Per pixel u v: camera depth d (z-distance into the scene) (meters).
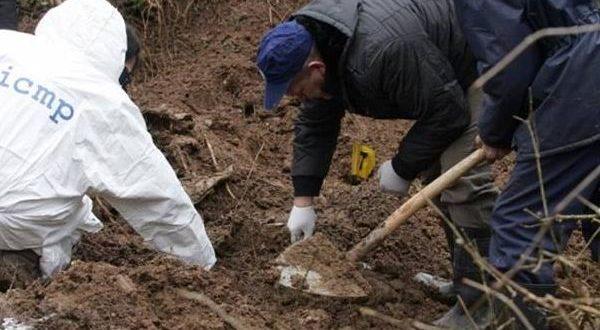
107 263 4.71
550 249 4.01
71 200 4.40
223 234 5.20
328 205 5.81
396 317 4.69
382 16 4.30
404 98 4.38
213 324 4.12
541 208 3.99
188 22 7.58
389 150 6.57
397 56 4.26
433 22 4.38
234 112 6.76
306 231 5.02
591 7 3.85
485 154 4.28
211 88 6.93
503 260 4.04
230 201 5.71
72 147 4.34
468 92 4.57
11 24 6.21
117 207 4.51
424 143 4.47
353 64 4.33
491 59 3.86
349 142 6.52
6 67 4.39
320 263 4.77
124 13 7.46
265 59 4.36
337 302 4.64
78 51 4.47
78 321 3.98
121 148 4.40
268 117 6.71
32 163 4.30
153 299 4.24
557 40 3.82
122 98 4.41
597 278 4.87
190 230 4.61
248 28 7.53
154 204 4.50
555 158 3.92
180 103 6.76
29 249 4.50
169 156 5.97
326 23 4.34
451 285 5.02
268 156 6.38
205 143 6.11
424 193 4.62
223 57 7.25
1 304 4.04
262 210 5.70
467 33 3.91
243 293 4.64
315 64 4.42
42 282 4.33
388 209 5.74
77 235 4.77
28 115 4.32
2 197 4.30
